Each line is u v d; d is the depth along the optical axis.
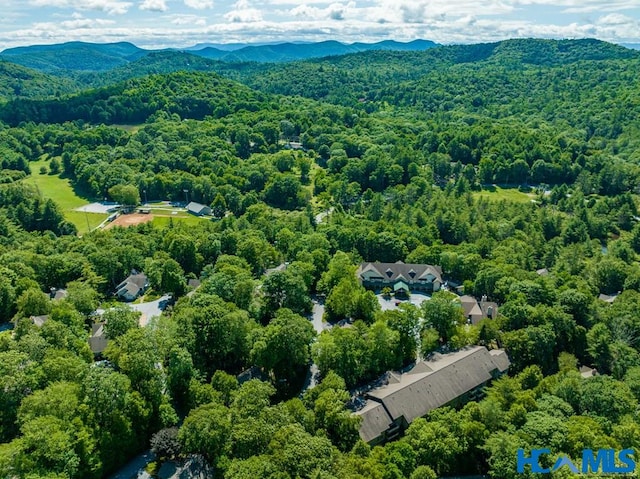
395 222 160.12
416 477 61.53
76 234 172.88
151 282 121.50
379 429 71.50
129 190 198.38
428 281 123.38
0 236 145.88
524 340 91.06
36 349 73.38
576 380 77.94
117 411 67.44
